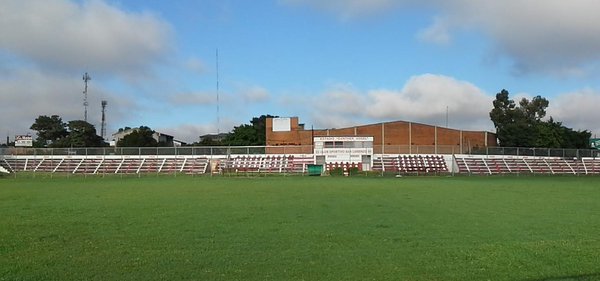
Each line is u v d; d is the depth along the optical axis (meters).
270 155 76.00
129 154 76.44
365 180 48.78
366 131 99.06
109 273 9.12
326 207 20.45
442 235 13.19
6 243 12.17
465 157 76.50
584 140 121.31
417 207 20.44
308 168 66.12
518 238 12.72
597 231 13.89
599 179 54.06
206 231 13.89
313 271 9.21
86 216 17.59
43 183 44.81
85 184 42.31
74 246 11.73
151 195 27.81
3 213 18.72
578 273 8.98
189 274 9.02
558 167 75.81
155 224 15.34
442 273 9.04
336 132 100.00
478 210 19.28
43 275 9.00
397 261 10.02
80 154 76.50
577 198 25.42
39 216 17.66
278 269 9.37
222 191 31.02
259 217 17.03
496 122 119.50
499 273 9.03
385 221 15.95
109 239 12.67
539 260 10.04
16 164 75.06
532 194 28.33
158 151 76.25
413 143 98.69
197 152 75.94
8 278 8.78
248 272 9.15
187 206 21.03
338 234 13.33
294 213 18.25
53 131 122.19
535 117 120.88
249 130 124.19
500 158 77.56
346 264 9.77
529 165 76.06
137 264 9.81
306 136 101.44
